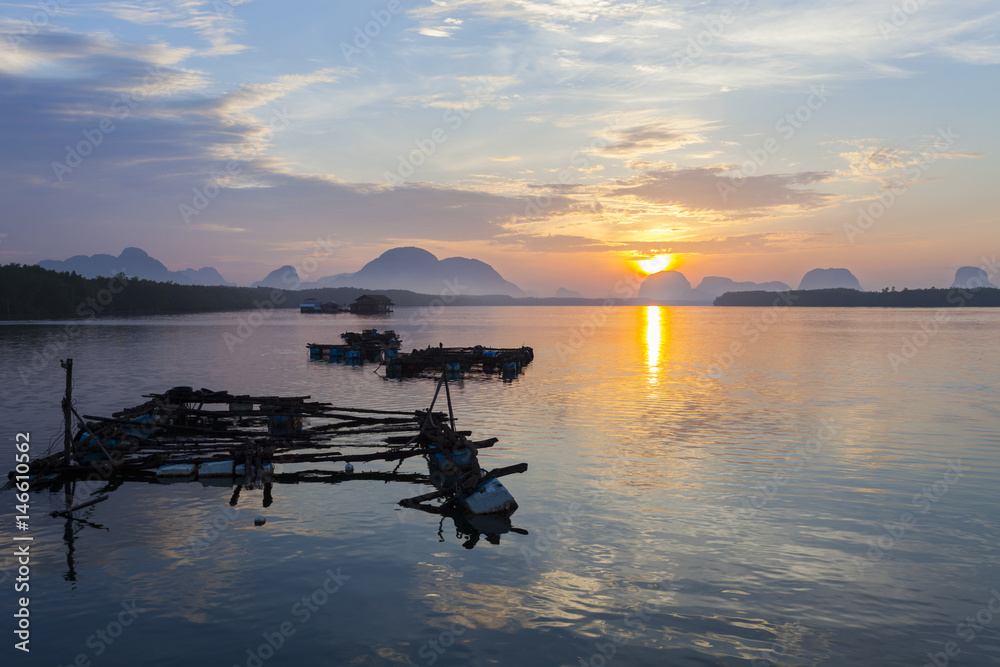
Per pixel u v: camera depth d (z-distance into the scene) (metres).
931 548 13.68
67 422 19.78
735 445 23.31
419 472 20.91
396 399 35.38
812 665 9.34
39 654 9.54
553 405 32.81
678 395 36.34
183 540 14.22
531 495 17.41
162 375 44.41
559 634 10.16
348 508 16.70
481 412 30.69
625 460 21.11
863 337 91.19
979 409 30.92
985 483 18.42
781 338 91.12
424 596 11.46
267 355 62.38
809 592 11.65
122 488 18.55
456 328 131.75
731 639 10.03
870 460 21.08
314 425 28.69
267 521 15.56
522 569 12.62
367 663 9.31
